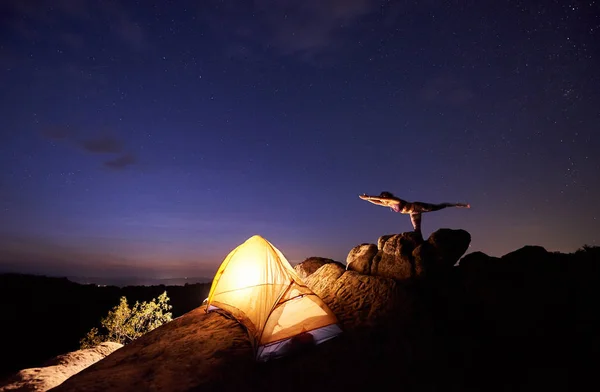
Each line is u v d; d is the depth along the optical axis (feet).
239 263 25.53
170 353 21.65
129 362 21.67
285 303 21.93
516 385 18.22
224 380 18.42
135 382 18.67
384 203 27.99
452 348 20.21
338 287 26.71
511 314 21.52
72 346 63.98
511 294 22.22
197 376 18.79
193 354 21.03
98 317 77.97
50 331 67.87
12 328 65.26
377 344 20.38
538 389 17.85
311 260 34.65
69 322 73.46
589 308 20.44
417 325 21.49
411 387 18.06
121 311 45.09
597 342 18.97
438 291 24.18
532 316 21.09
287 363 19.52
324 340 20.95
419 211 27.37
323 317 21.66
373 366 19.08
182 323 26.27
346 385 18.02
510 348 20.31
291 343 20.59
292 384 18.12
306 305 22.00
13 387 26.16
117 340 44.06
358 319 22.56
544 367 18.85
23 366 54.34
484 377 18.76
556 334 20.21
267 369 19.16
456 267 25.71
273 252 24.97
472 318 22.31
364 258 28.58
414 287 24.54
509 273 23.57
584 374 18.07
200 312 27.89
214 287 27.89
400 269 25.75
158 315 46.52
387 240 27.73
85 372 21.38
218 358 20.17
